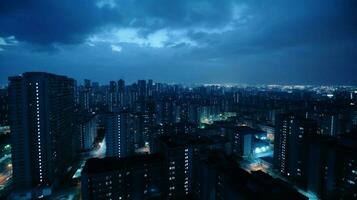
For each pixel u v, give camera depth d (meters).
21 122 131.88
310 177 129.50
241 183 89.00
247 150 194.12
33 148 134.50
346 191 107.25
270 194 78.50
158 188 126.12
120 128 172.25
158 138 148.88
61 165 155.50
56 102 148.00
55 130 145.25
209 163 112.38
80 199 129.50
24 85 131.50
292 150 147.25
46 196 132.00
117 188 113.94
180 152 128.12
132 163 122.94
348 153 107.94
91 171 111.25
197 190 124.81
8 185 144.00
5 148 185.38
